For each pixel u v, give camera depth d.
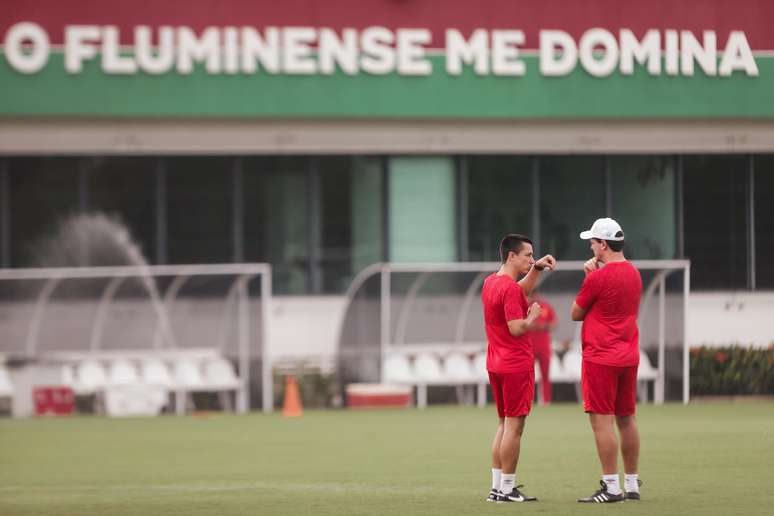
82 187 104.62
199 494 49.19
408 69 104.00
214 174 105.94
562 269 98.44
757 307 106.62
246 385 97.62
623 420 43.25
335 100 103.38
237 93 102.31
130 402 94.62
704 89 106.06
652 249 108.06
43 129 102.81
